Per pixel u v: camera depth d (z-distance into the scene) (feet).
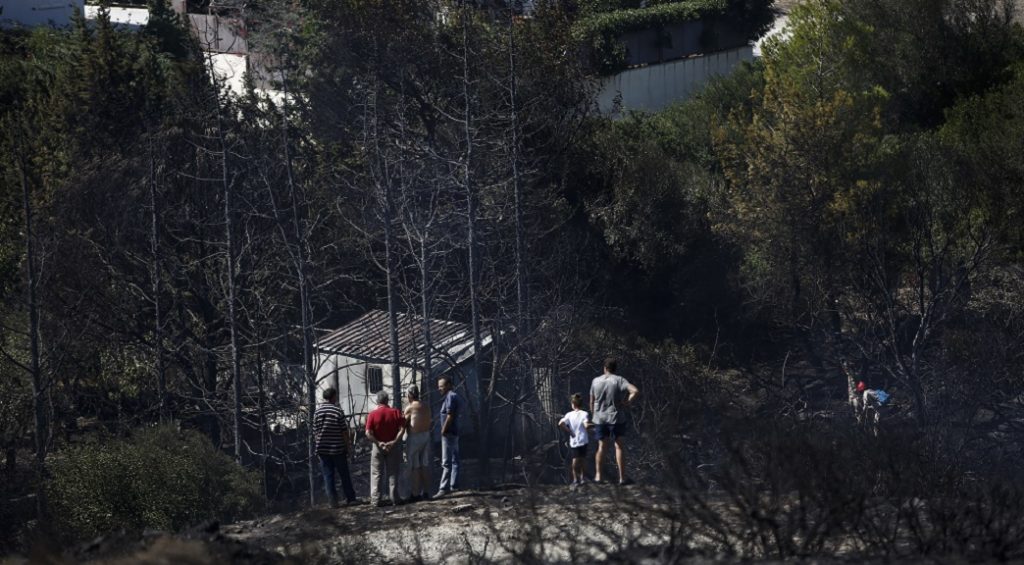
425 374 253.44
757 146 313.73
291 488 261.24
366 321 309.63
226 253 261.03
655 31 456.45
